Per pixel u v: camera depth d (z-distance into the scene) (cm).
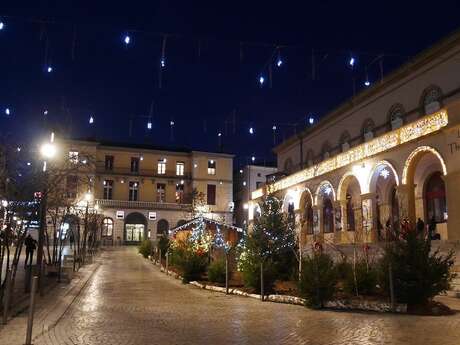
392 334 923
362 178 2614
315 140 3988
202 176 6562
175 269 2638
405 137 2262
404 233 1314
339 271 1481
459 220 1895
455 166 1931
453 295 1502
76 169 2086
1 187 1397
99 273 2619
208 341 875
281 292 1569
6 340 860
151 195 6406
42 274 1551
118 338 904
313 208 3278
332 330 973
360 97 3156
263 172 6625
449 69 2347
